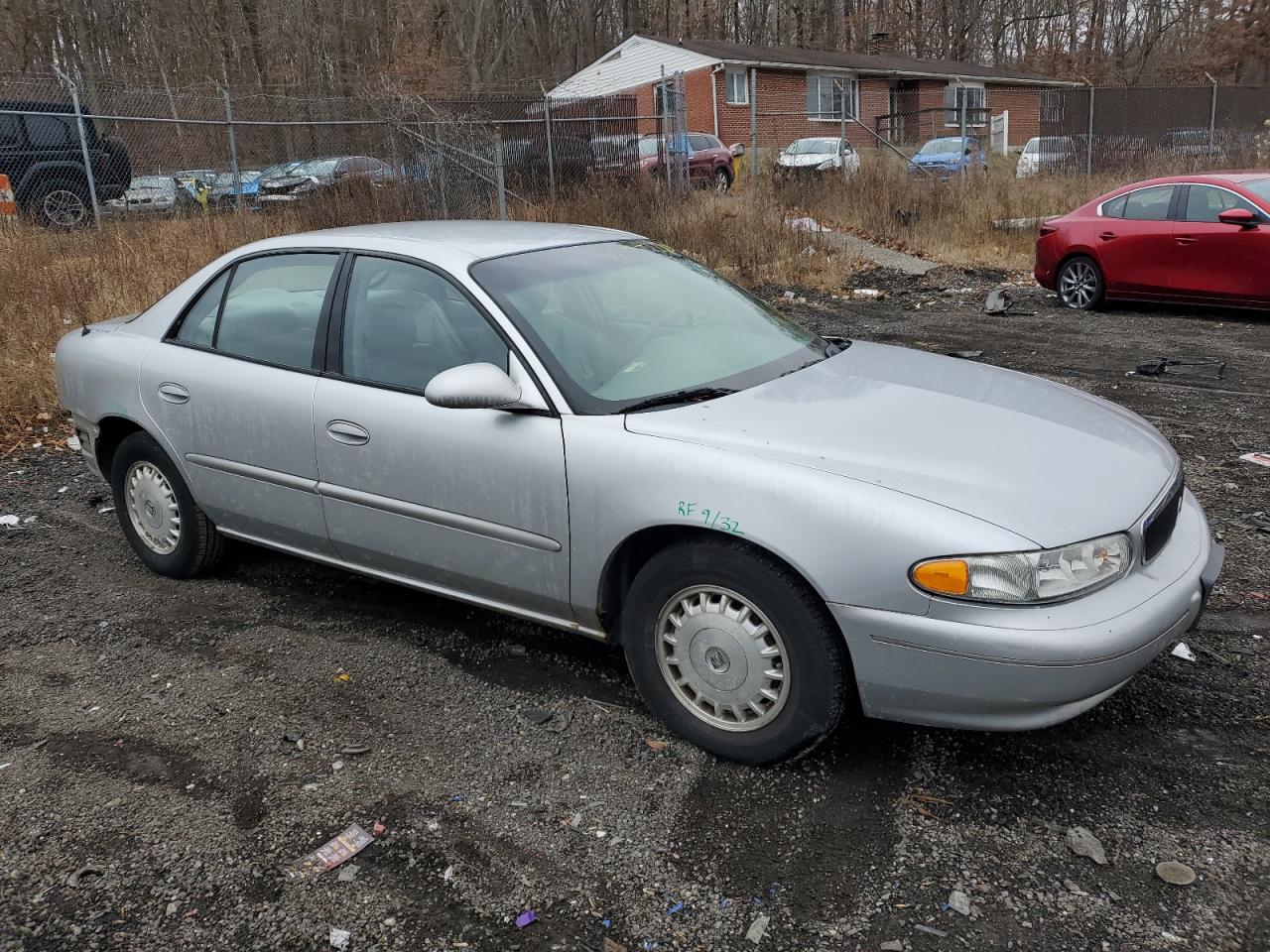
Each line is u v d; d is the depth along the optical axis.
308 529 3.89
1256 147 21.44
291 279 3.96
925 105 37.31
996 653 2.58
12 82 14.75
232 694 3.54
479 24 41.50
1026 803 2.83
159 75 31.20
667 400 3.26
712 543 2.92
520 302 3.45
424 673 3.65
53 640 4.00
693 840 2.72
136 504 4.57
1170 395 7.32
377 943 2.39
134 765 3.13
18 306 8.68
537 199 15.90
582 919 2.45
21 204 13.78
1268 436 6.21
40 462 6.45
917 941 2.34
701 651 3.04
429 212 13.98
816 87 34.47
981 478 2.82
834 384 3.47
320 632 4.01
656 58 34.34
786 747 2.92
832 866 2.61
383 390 3.58
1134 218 10.84
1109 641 2.58
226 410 3.98
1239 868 2.54
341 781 3.02
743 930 2.40
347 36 36.25
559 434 3.16
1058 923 2.39
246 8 34.69
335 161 14.80
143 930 2.45
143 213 14.00
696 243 13.88
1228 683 3.42
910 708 2.77
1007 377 3.80
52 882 2.62
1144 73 47.38
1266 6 36.78
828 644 2.79
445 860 2.66
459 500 3.38
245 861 2.68
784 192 17.30
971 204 16.94
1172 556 2.98
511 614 3.52
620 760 3.10
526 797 2.92
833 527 2.71
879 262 14.59
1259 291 9.98
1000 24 54.28
